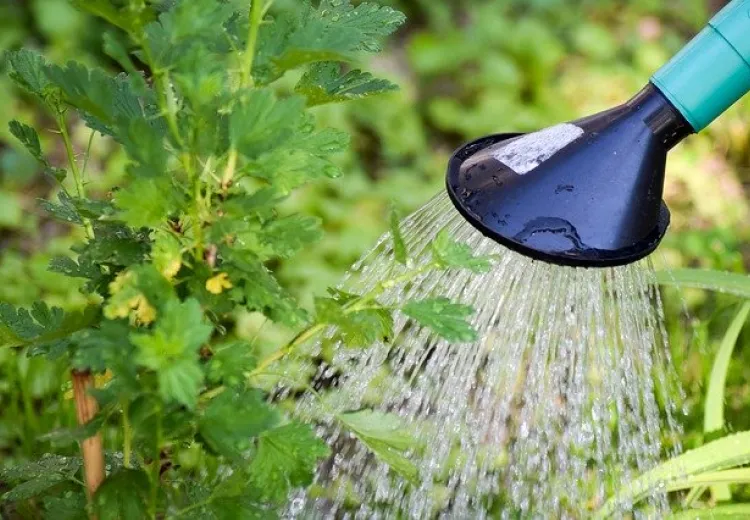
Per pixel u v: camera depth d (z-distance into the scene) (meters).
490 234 0.88
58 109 0.84
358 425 0.80
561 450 1.05
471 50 2.08
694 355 1.26
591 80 2.07
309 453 0.79
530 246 0.87
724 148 1.88
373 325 0.81
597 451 1.05
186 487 0.86
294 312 0.78
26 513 1.05
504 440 1.05
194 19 0.77
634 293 0.97
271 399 0.97
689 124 0.89
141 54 0.77
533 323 0.96
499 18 2.16
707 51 0.89
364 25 0.83
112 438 1.03
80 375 0.80
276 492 0.79
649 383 1.01
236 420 0.77
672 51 2.22
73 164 0.85
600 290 0.95
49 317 0.85
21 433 1.12
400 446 0.80
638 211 0.88
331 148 0.80
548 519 1.06
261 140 0.76
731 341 1.14
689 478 1.05
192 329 0.75
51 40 1.91
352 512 1.04
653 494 1.05
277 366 0.98
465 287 0.96
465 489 1.04
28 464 0.89
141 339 0.74
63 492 0.89
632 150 0.89
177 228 0.80
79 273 0.83
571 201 0.88
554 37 2.15
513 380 0.99
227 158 0.80
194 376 0.75
